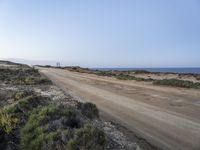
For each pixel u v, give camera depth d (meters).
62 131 7.21
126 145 8.30
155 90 24.22
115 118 12.63
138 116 13.02
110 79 38.72
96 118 11.75
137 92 22.86
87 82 32.91
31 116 8.85
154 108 15.16
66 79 37.41
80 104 12.16
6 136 7.89
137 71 63.06
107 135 8.84
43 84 26.02
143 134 9.88
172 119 12.31
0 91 17.50
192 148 8.37
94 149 6.66
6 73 35.69
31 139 7.37
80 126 8.08
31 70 47.72
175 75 52.38
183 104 16.48
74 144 6.57
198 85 27.16
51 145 6.77
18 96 14.39
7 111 9.70
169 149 8.28
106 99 18.81
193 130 10.41
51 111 8.78
